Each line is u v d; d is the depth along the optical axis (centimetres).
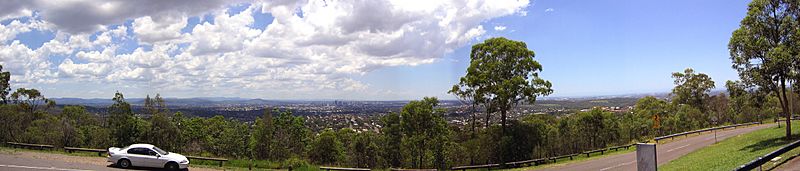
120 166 2238
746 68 2920
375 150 4900
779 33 2806
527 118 4509
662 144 4597
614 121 5778
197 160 2702
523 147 4156
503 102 4062
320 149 5034
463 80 4247
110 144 3956
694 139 4709
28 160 2386
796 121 5319
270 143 4709
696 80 7544
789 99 6569
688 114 6769
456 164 4206
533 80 4112
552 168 3378
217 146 5144
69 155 2717
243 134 5322
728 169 1867
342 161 5106
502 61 4081
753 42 2798
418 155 4269
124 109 4006
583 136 5347
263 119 4756
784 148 1773
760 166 1560
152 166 2209
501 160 4147
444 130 4112
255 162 2698
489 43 4159
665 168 2480
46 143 3788
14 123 3841
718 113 7862
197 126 5203
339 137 5603
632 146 4912
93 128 4372
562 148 5325
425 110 3956
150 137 4081
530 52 4122
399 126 4350
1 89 4584
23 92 4572
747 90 2991
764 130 4225
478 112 4675
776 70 2733
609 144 5594
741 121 7400
